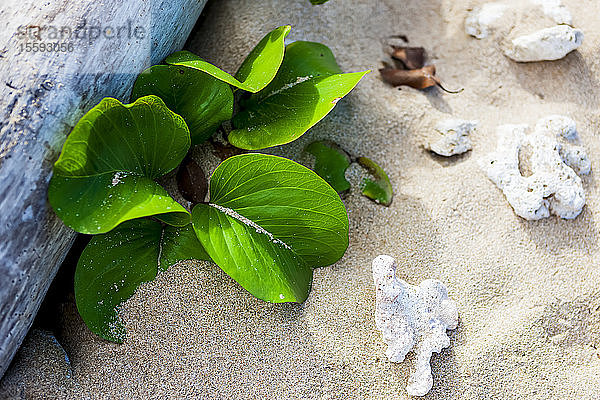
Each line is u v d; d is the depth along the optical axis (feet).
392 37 1.81
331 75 1.60
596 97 1.75
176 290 1.52
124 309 1.51
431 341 1.52
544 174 1.64
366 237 1.61
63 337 1.55
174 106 1.56
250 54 1.64
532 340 1.55
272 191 1.51
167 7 1.58
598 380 1.54
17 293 1.42
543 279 1.59
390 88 1.75
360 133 1.70
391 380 1.51
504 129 1.70
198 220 1.50
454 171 1.67
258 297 1.47
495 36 1.78
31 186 1.40
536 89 1.76
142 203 1.42
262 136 1.57
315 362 1.51
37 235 1.42
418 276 1.58
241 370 1.50
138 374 1.50
